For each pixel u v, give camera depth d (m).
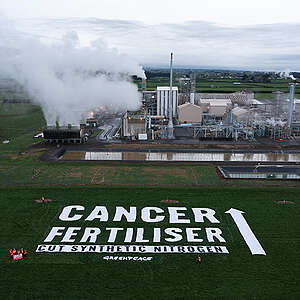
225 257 38.94
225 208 51.66
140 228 45.56
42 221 47.09
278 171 70.12
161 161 77.00
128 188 59.31
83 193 57.03
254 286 33.69
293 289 33.25
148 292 32.81
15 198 54.78
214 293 32.66
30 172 68.44
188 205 52.62
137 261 38.09
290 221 47.56
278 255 39.28
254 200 54.62
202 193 57.31
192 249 40.62
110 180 63.59
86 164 74.44
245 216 49.03
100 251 40.00
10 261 37.69
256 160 79.44
